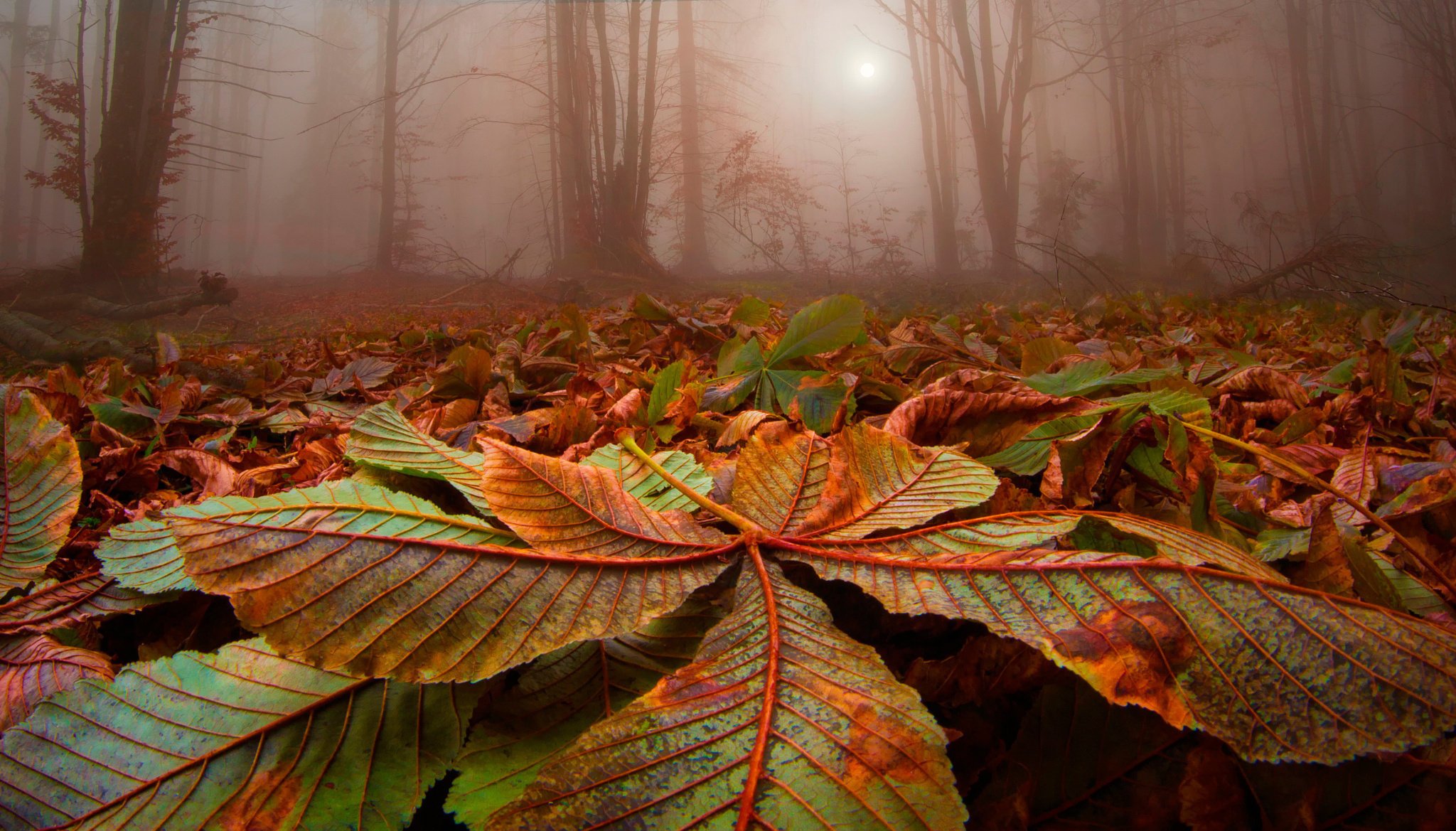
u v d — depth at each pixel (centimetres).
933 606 22
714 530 27
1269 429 59
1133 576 22
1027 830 21
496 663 21
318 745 22
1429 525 34
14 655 29
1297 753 18
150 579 29
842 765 18
